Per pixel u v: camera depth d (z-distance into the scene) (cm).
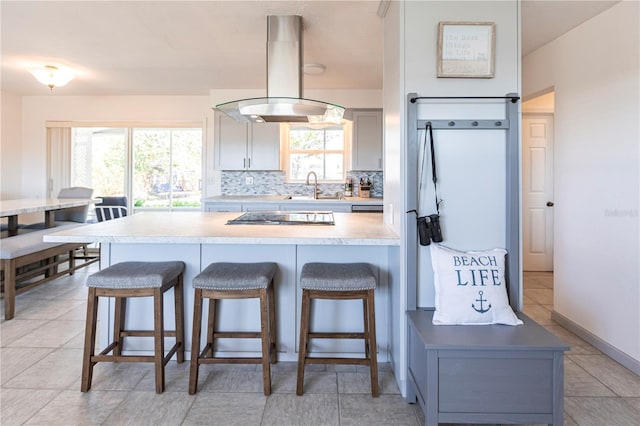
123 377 212
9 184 523
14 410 180
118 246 231
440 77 195
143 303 234
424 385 165
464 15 195
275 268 220
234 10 254
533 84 321
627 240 230
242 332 226
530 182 464
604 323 250
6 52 348
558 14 247
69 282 409
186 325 233
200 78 434
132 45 326
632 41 222
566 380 214
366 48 325
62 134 549
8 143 520
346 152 513
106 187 590
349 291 193
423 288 199
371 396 195
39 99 538
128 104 532
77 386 202
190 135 583
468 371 155
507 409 156
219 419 175
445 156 196
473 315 175
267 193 514
